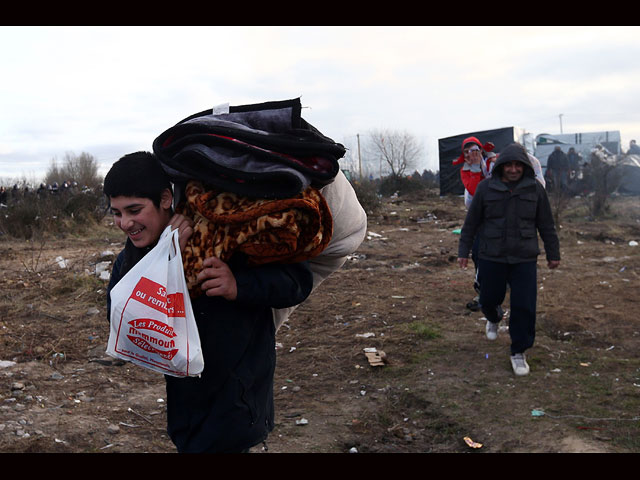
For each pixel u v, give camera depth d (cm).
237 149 186
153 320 184
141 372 476
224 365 195
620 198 1741
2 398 409
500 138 2155
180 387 199
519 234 456
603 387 427
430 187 2711
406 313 629
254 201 183
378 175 2897
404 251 1040
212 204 184
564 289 721
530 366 471
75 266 855
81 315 625
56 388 436
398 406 414
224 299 196
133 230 193
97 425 375
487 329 530
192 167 188
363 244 1102
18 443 347
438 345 526
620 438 350
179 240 190
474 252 559
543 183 506
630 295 681
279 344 545
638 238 1141
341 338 555
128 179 188
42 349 516
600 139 2456
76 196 1466
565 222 1384
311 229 188
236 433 196
